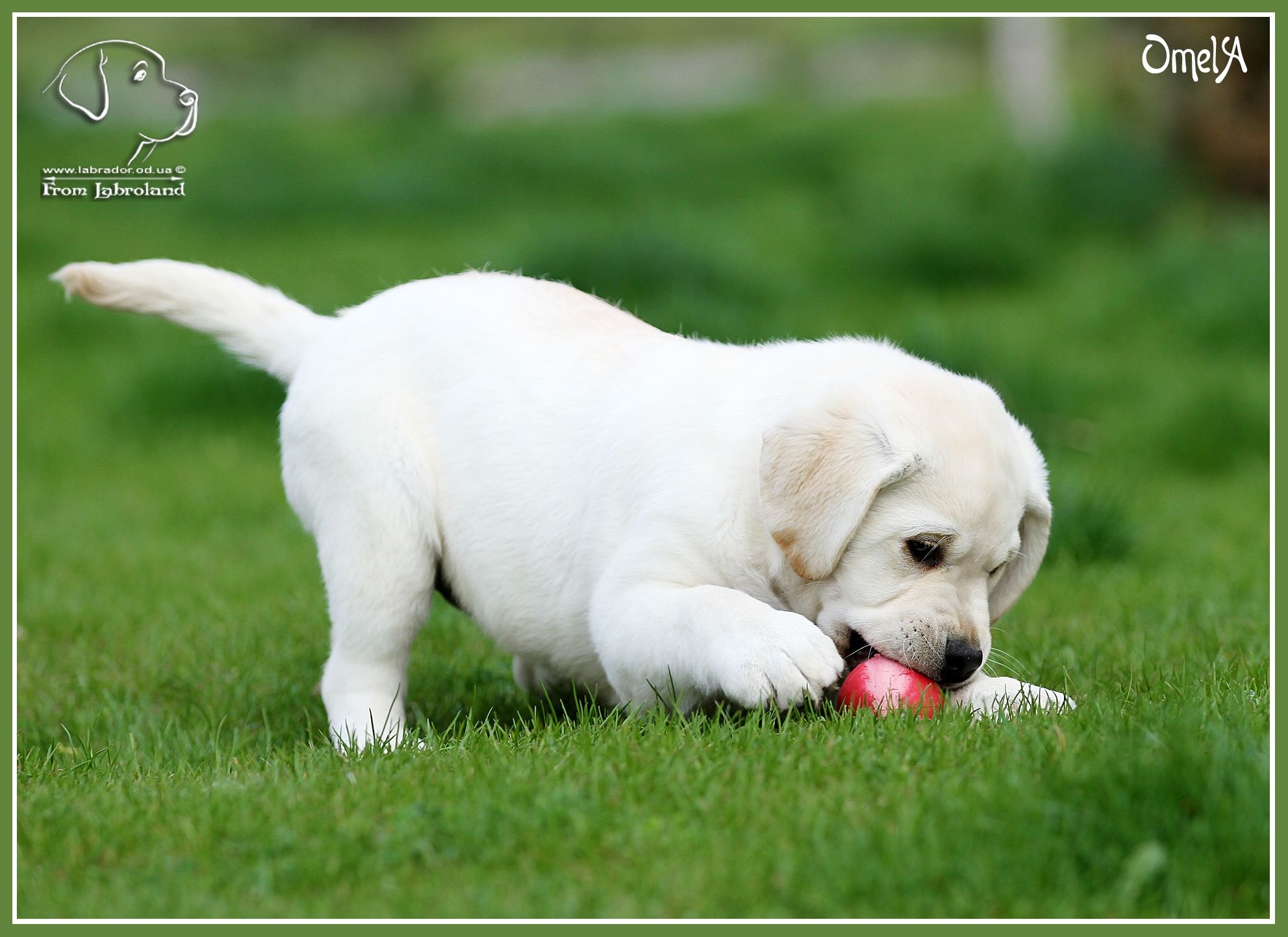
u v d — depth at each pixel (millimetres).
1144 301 27422
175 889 6715
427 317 9953
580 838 6828
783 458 8234
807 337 22172
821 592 8664
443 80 65000
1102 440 20266
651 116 50906
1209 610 11930
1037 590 13188
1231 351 25062
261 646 12102
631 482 8914
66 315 28422
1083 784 6809
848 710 8273
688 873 6520
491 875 6703
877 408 8352
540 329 9875
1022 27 40062
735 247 27219
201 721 10398
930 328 21344
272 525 17344
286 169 41281
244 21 76250
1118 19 39250
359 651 9867
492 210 38562
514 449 9508
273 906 6480
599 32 78500
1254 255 27500
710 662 8008
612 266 23797
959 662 8344
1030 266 30344
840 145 43281
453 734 9289
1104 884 6438
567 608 9375
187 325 10820
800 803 7035
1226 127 35500
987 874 6371
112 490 19125
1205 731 7457
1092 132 35156
